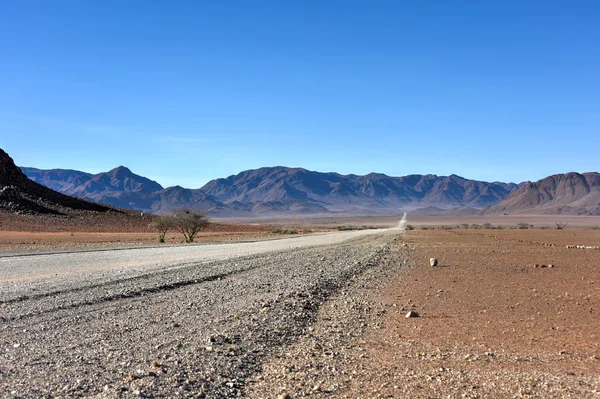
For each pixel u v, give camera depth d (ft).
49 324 36.35
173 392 23.20
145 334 33.78
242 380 25.86
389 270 82.07
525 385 25.54
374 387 25.09
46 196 325.42
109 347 30.25
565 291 59.88
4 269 71.46
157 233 252.01
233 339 33.14
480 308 48.80
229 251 115.03
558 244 172.45
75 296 47.75
